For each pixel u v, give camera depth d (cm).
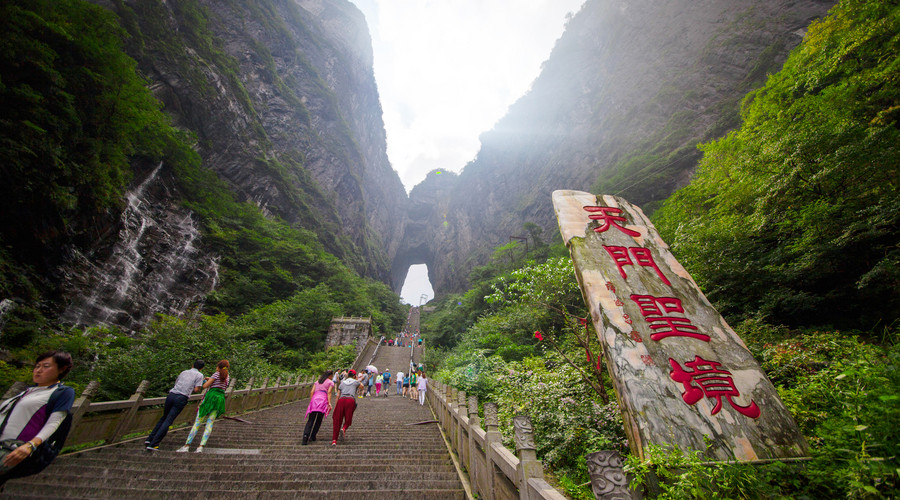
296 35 5831
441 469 392
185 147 2064
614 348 334
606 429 439
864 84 735
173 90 2633
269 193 3488
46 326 966
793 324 619
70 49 1255
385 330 3588
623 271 396
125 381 720
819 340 465
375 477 355
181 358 871
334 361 1830
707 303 377
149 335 1084
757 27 3466
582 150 5081
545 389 563
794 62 1055
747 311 664
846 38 868
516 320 1309
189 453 432
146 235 1717
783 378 427
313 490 308
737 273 687
